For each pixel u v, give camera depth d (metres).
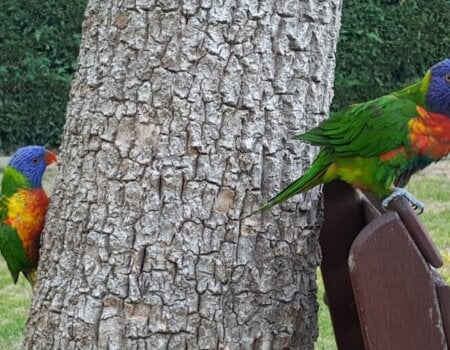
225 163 1.12
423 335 0.96
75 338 1.14
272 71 1.13
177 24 1.10
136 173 1.12
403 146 1.14
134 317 1.12
